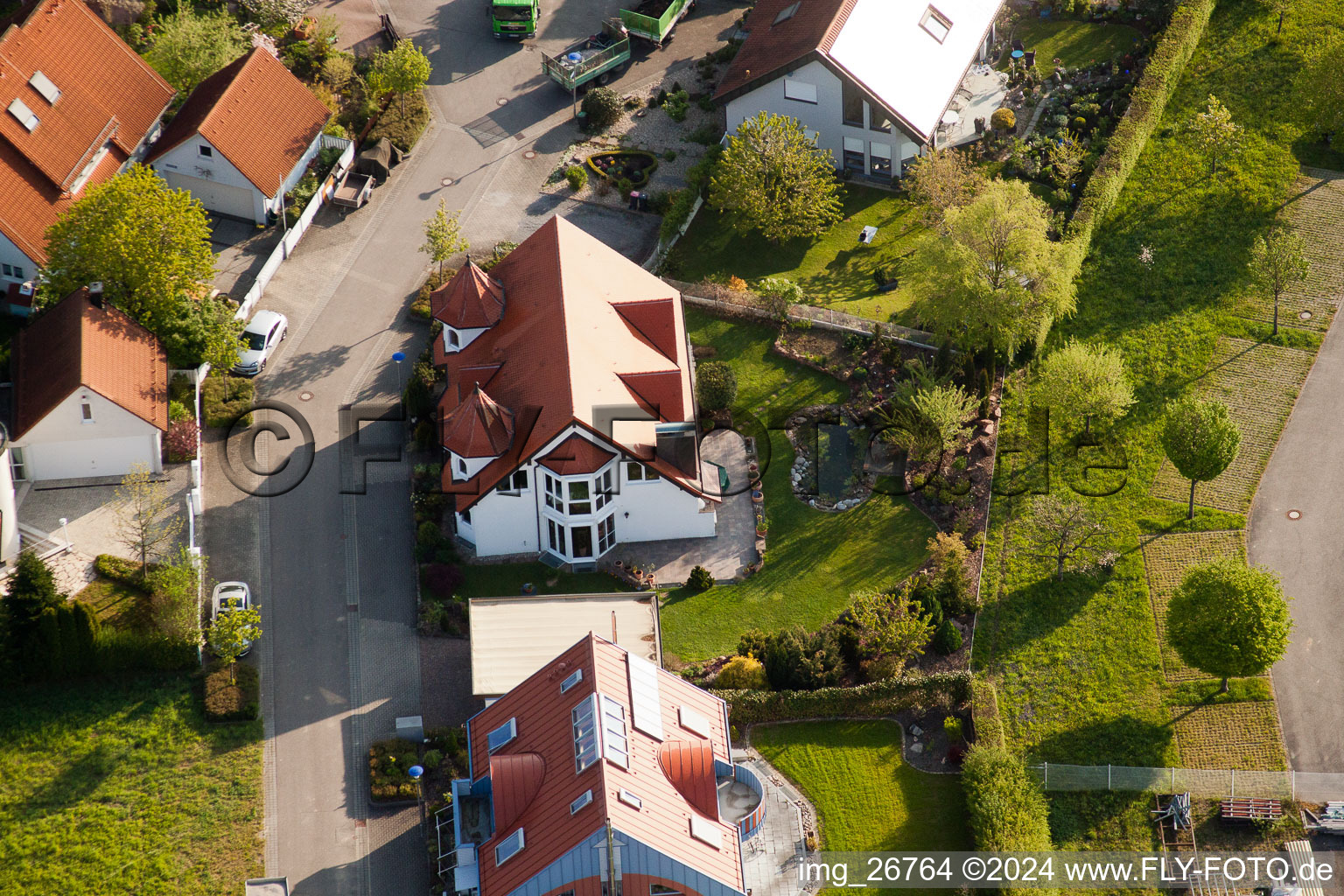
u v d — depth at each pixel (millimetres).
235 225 94688
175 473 80125
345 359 88250
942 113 97875
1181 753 73750
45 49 90000
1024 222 85750
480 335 82438
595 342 78750
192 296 85938
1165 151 101875
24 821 67250
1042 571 80500
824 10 99312
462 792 66875
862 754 72812
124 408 77062
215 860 67062
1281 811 71312
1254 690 75812
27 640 70188
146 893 65625
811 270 94750
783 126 93688
